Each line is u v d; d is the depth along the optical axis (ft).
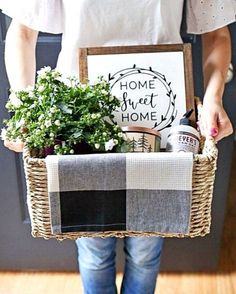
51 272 5.68
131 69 3.36
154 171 2.78
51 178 2.76
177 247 5.51
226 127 3.25
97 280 4.22
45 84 2.98
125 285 4.39
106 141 2.88
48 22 3.57
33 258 5.61
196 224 2.99
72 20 3.44
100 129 2.92
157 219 2.93
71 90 2.99
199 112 3.34
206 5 3.61
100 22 3.41
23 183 5.17
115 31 3.45
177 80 3.37
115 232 3.02
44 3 3.49
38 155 2.93
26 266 5.66
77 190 2.82
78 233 3.00
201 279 5.57
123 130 3.08
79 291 5.40
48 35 4.42
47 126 2.83
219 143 4.87
